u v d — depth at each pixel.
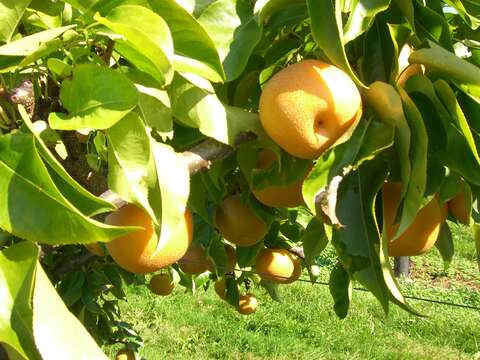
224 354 3.05
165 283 1.45
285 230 1.19
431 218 0.72
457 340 3.46
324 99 0.61
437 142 0.67
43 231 0.49
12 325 0.47
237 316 3.56
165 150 0.59
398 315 3.79
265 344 3.16
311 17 0.62
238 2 0.70
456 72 0.63
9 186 0.49
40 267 0.49
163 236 0.57
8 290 0.48
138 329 3.22
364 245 0.69
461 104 0.68
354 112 0.62
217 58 0.60
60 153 0.68
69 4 0.59
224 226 0.89
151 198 0.57
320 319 3.63
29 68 0.62
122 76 0.55
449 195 0.71
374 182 0.68
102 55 0.61
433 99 0.65
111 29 0.54
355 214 0.69
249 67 0.77
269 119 0.63
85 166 0.69
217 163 0.79
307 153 0.63
